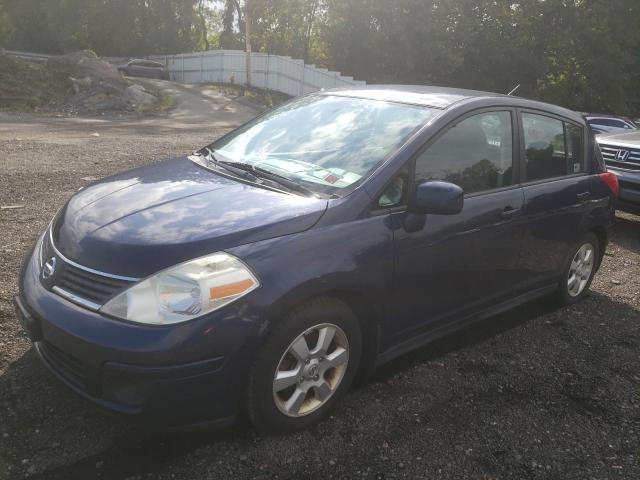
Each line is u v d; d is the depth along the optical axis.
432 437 2.85
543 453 2.80
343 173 3.10
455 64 30.95
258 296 2.45
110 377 2.34
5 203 6.34
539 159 4.06
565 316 4.53
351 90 4.04
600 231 4.76
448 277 3.34
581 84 35.94
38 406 2.84
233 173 3.31
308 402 2.83
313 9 37.09
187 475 2.47
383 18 31.20
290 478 2.49
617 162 7.20
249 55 29.89
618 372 3.68
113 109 21.20
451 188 2.92
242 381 2.50
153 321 2.32
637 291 5.21
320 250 2.67
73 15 42.44
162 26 44.72
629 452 2.86
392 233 2.96
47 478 2.39
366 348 3.10
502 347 3.92
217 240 2.51
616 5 34.19
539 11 33.28
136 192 3.05
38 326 2.58
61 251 2.70
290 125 3.77
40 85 21.89
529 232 3.87
